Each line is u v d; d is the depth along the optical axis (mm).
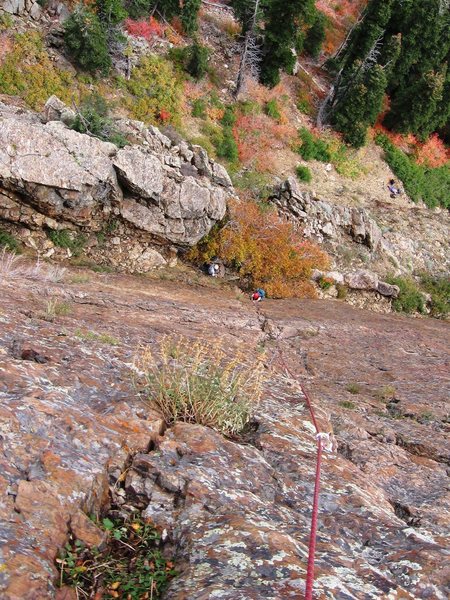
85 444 3549
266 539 2904
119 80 22375
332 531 3500
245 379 5691
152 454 3701
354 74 27734
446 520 4395
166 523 3176
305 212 20875
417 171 29625
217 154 23125
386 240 23734
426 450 6441
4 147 13305
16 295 8641
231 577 2578
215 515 3221
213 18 29297
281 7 25859
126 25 24375
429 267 23922
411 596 2721
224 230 17312
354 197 26266
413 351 13234
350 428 6473
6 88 19172
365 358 11570
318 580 2598
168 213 15812
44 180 13672
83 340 6055
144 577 2752
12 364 4418
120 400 4523
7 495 2809
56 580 2477
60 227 14859
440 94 29562
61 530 2758
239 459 3988
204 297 14539
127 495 3377
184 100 24062
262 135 25297
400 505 4566
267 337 11695
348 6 38375
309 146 26516
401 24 31094
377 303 20234
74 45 20734
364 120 28250
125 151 14938
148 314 10297
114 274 14836
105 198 15086
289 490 3898
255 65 27156
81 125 15852
